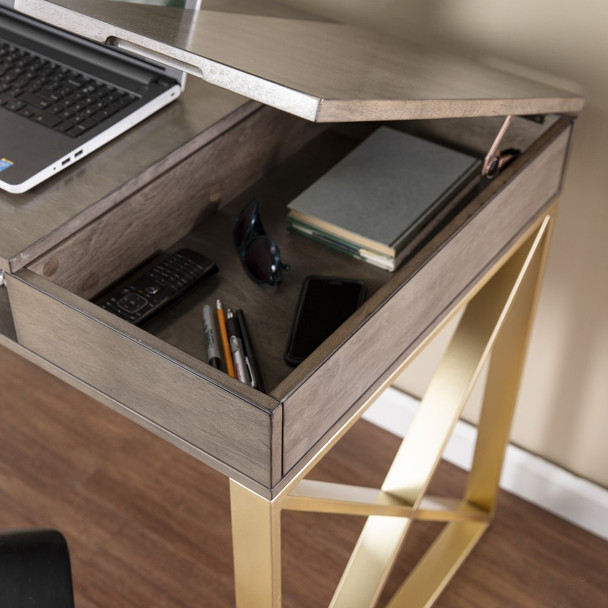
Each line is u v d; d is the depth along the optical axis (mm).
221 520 1675
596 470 1673
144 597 1549
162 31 931
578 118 1312
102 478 1726
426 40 1377
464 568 1624
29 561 913
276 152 1265
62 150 1022
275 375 982
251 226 1107
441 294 1043
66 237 963
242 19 1070
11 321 1013
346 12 1413
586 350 1539
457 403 1290
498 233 1125
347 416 941
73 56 1173
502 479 1766
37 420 1818
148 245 1096
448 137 1312
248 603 1008
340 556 1628
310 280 1070
